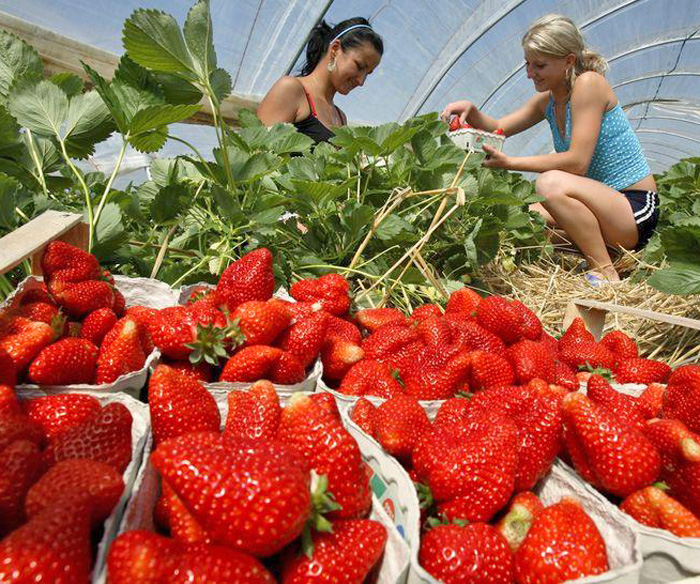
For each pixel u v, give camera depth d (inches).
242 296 66.8
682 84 425.7
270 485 32.6
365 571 36.4
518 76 363.3
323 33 195.6
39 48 149.3
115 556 31.5
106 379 56.6
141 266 93.0
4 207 77.8
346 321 77.7
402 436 48.6
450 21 278.7
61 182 97.4
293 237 116.4
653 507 44.9
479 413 49.4
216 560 31.9
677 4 319.0
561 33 166.1
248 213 98.0
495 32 309.3
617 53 379.6
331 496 36.0
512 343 76.8
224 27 212.5
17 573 28.4
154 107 77.7
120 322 60.4
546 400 50.4
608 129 173.8
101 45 189.9
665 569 42.4
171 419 45.4
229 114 220.7
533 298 135.8
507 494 43.1
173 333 58.6
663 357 116.3
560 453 54.2
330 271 104.0
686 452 47.6
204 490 33.2
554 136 194.1
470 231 124.3
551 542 38.7
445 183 122.9
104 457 40.5
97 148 228.4
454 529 39.4
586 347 80.9
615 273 160.6
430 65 305.3
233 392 50.7
